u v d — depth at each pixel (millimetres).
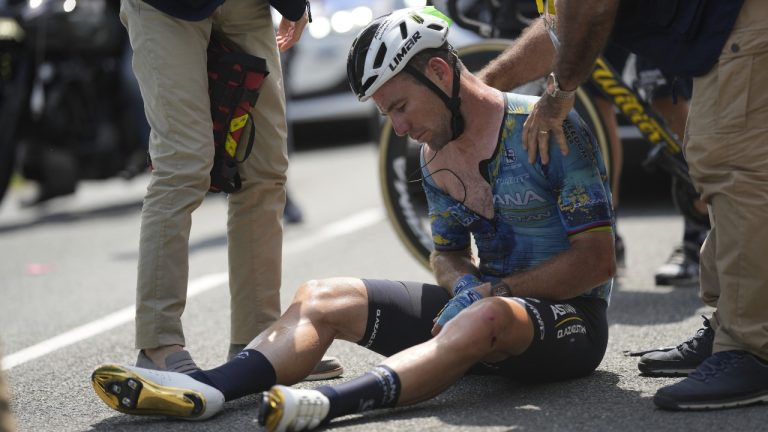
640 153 25938
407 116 11930
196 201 13055
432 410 11984
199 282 21406
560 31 11602
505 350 11805
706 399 11523
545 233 12547
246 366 12094
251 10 13523
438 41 11828
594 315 12828
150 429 11922
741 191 11398
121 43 31062
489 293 12133
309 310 12289
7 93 30250
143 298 12914
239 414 12234
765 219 11320
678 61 11664
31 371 15359
